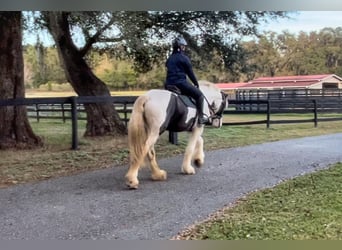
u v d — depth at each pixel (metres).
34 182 5.06
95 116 8.59
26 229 3.46
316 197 4.21
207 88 5.62
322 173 5.20
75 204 4.12
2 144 7.00
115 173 5.54
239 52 10.24
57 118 13.05
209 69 10.94
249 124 10.72
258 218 3.65
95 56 10.14
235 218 3.66
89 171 5.67
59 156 6.54
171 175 5.33
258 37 10.66
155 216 3.74
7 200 4.29
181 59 5.12
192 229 3.44
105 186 4.84
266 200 4.14
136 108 4.73
